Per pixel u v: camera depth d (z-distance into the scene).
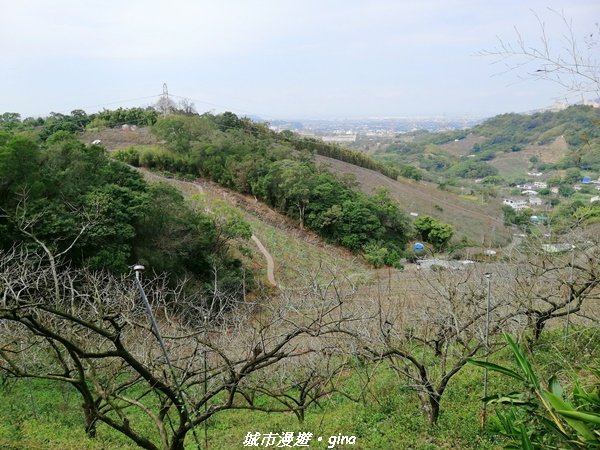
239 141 55.28
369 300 12.52
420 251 37.00
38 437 9.61
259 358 7.61
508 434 3.88
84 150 25.11
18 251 18.34
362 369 13.19
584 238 10.91
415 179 69.06
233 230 29.22
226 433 10.41
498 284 12.06
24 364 10.82
